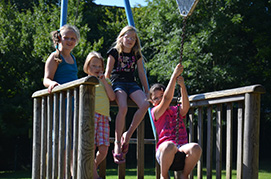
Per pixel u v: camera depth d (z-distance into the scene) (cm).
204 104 396
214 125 1533
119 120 387
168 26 1564
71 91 339
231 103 365
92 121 310
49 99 377
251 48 1652
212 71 1442
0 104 1736
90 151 307
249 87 333
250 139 331
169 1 1525
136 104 419
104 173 407
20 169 1886
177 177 427
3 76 1752
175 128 386
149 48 1748
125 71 412
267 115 1762
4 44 1697
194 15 1495
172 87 370
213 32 1427
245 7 1544
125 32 410
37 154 411
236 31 1532
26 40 1655
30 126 1864
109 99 400
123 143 389
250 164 329
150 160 2030
